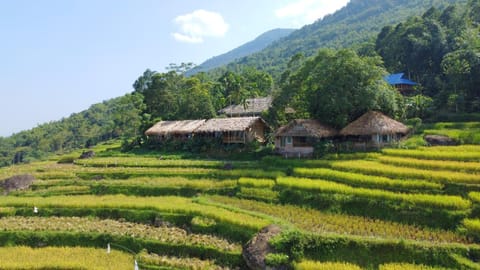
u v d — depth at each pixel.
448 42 79.38
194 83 101.75
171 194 49.59
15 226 39.81
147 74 146.50
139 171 58.16
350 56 57.88
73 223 40.72
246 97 98.94
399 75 81.38
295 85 65.44
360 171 43.03
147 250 34.78
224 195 46.62
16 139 175.12
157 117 93.94
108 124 155.50
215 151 67.81
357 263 28.34
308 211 38.25
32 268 30.83
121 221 41.69
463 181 35.94
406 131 52.78
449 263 26.66
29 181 57.41
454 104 63.28
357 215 35.94
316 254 29.56
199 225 37.44
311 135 53.78
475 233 29.36
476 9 86.94
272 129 69.44
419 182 36.78
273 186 44.50
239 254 32.06
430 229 31.53
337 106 55.53
